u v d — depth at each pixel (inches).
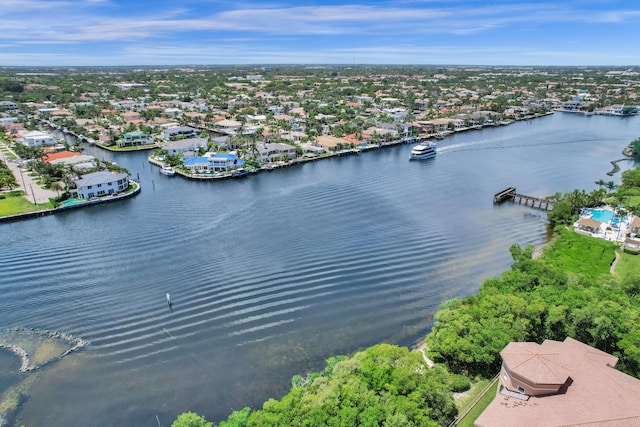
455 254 3457.2
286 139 7741.1
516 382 1654.8
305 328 2496.3
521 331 2032.5
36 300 2770.7
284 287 2928.2
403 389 1688.0
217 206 4603.8
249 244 3619.6
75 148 7027.6
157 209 4537.4
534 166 6392.7
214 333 2453.2
